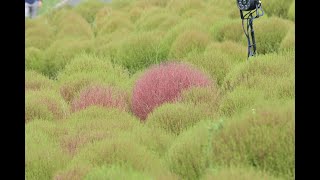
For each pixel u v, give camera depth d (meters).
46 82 10.88
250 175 4.61
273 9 16.97
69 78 10.60
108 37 16.70
